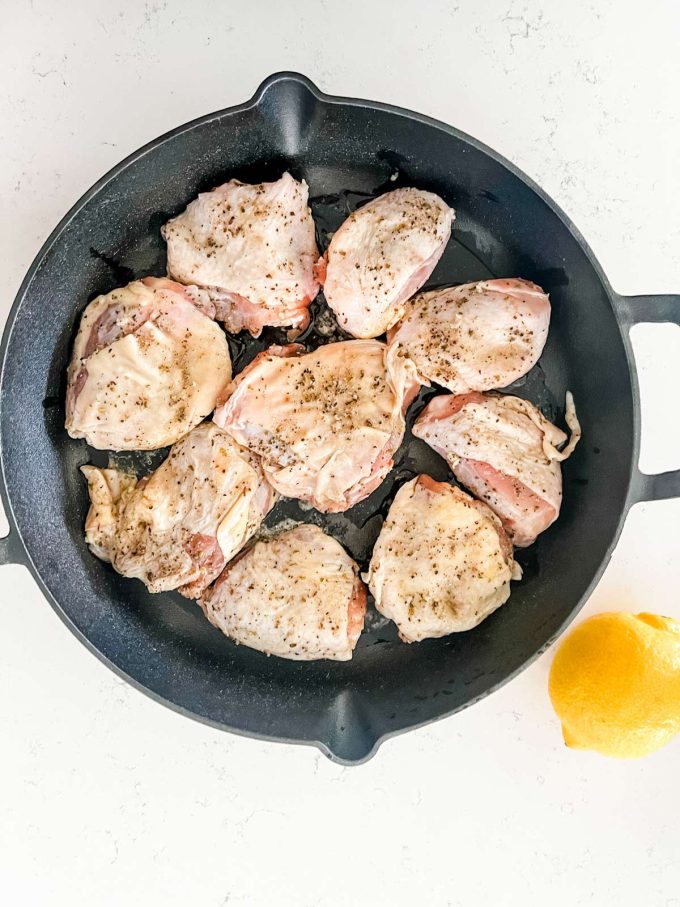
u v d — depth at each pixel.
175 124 0.49
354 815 0.51
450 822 0.51
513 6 0.49
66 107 0.49
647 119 0.50
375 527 0.49
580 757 0.51
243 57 0.49
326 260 0.46
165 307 0.45
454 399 0.47
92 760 0.50
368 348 0.46
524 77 0.50
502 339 0.45
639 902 0.51
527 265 0.48
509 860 0.51
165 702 0.44
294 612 0.46
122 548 0.46
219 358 0.45
